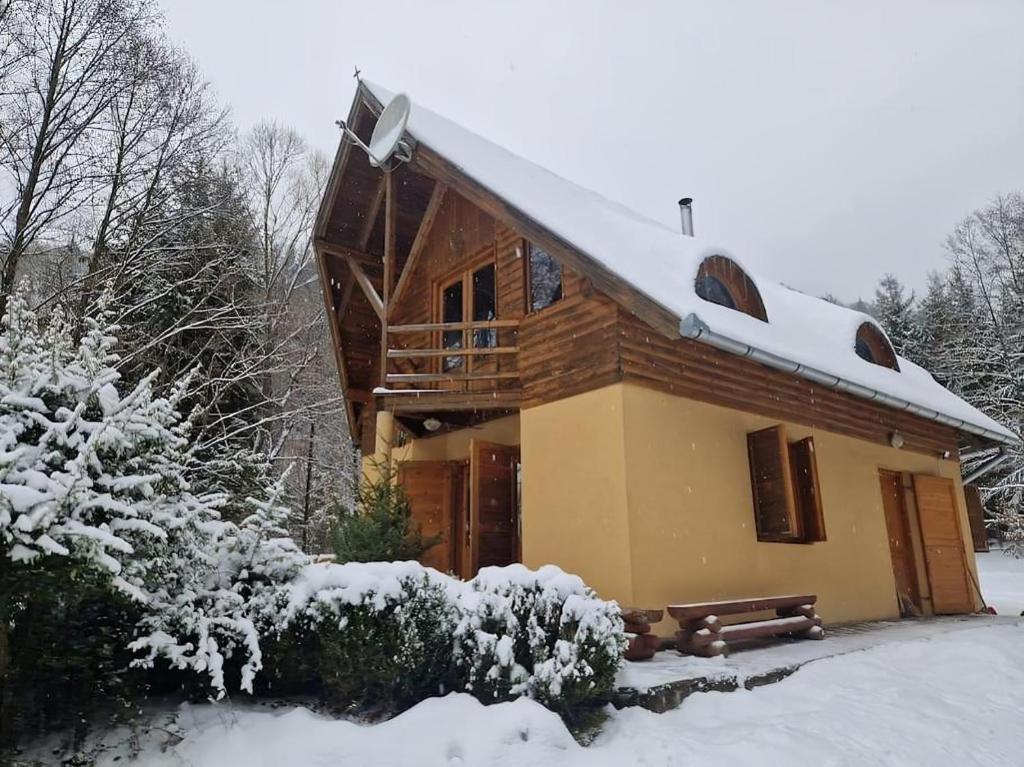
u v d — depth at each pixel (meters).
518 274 9.03
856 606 9.26
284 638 4.36
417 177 11.03
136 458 3.97
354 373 12.38
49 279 12.33
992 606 12.80
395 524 6.93
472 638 4.49
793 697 5.18
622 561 6.73
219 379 13.44
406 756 3.72
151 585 3.93
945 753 4.39
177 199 14.20
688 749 4.01
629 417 7.14
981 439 12.82
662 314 6.54
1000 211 30.75
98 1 11.79
